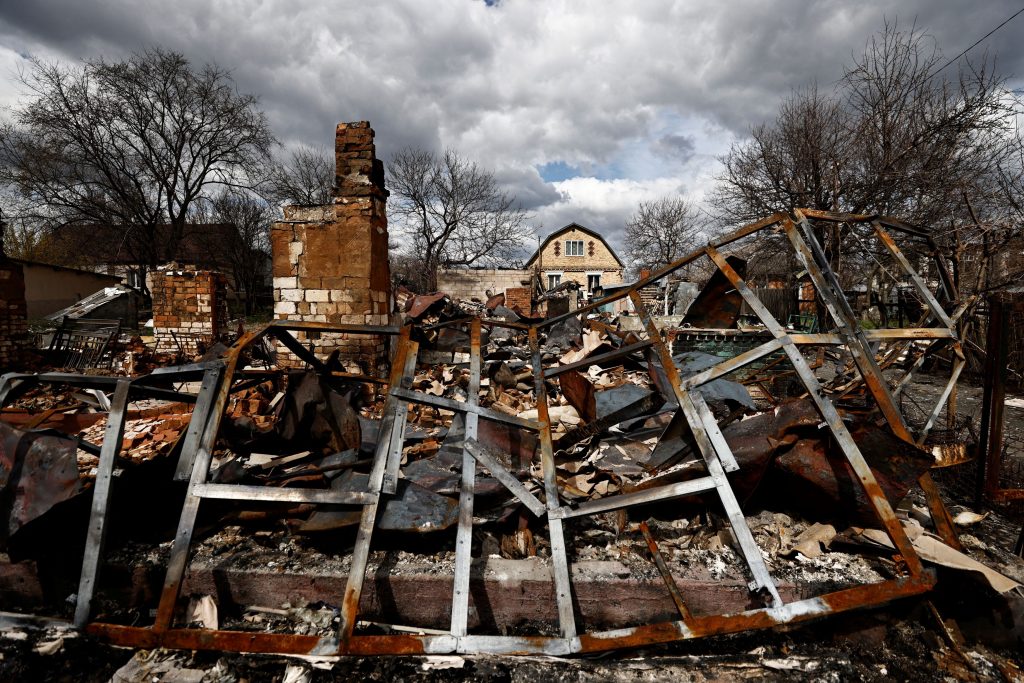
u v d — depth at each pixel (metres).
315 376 2.88
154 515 2.29
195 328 8.71
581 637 1.78
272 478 2.48
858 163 11.02
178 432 3.89
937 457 2.93
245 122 22.52
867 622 1.91
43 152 19.16
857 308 10.09
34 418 2.40
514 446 2.73
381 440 2.16
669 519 2.41
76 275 21.06
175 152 22.17
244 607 2.05
